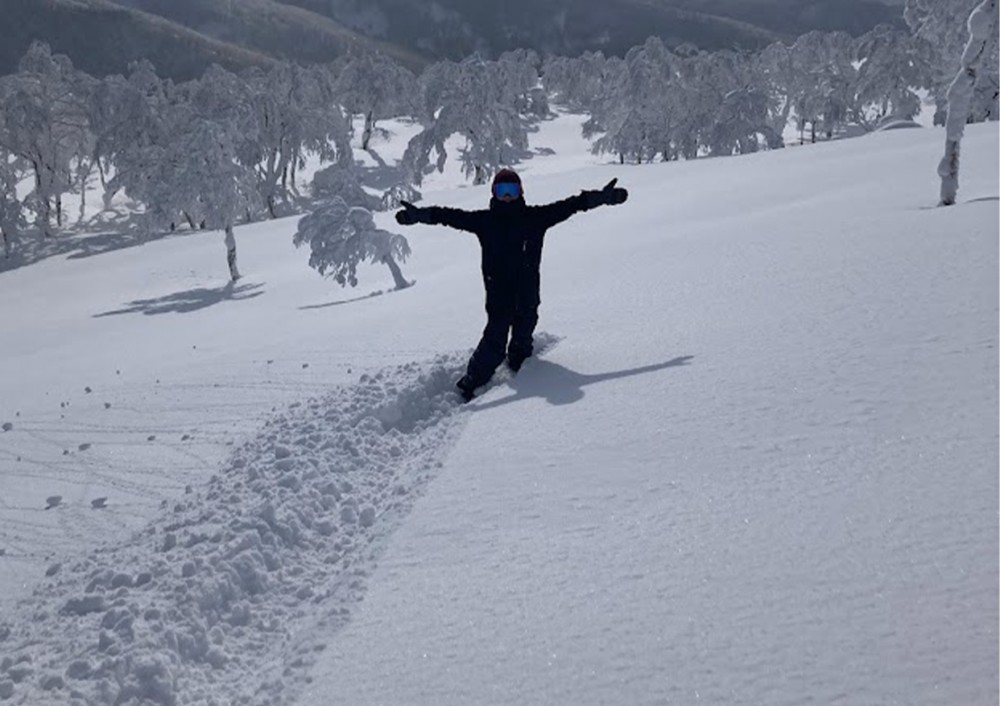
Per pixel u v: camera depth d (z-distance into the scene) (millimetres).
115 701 2582
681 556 2953
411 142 68000
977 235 8055
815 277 7527
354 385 6105
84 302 40031
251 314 26969
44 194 65562
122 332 28781
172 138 63906
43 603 3527
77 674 2756
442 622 2771
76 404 8570
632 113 74000
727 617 2529
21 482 5906
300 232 28328
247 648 2932
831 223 11062
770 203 18453
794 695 2137
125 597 3264
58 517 5031
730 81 81625
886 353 4852
